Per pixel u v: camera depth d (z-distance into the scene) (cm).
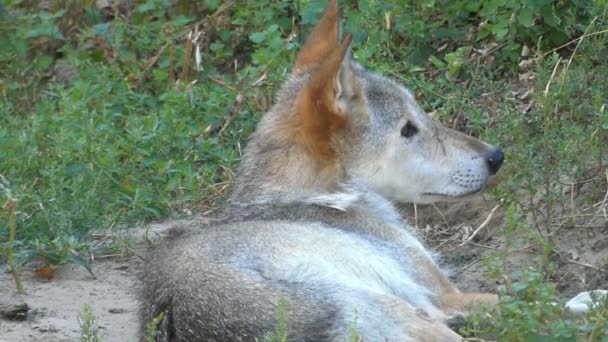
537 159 1252
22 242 1192
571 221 1212
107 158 1345
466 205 1316
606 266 1155
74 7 1747
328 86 1055
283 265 919
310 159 1070
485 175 1124
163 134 1412
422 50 1519
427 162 1108
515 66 1455
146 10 1705
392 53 1508
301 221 1041
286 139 1079
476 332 907
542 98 1265
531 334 866
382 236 1053
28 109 1616
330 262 970
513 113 1308
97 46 1695
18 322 1084
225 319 855
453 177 1113
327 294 867
